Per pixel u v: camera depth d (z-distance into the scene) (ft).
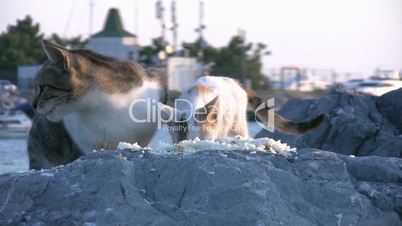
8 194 41.88
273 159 43.57
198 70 213.25
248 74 274.98
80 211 40.50
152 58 267.18
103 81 49.11
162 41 271.69
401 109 85.97
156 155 43.75
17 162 97.25
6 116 162.40
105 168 41.78
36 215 40.98
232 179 40.81
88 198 40.73
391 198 43.14
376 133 82.99
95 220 39.91
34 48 342.03
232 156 43.01
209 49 290.35
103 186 41.04
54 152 52.95
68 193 41.19
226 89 60.29
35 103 51.08
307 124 60.49
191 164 41.98
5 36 337.72
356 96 87.15
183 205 40.55
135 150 44.75
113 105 49.52
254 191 40.27
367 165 45.34
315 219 40.81
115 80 49.47
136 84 50.24
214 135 56.34
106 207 40.22
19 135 153.79
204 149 44.75
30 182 41.93
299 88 268.00
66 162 52.54
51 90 49.55
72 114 50.24
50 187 41.73
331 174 43.62
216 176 41.06
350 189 42.60
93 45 328.90
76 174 41.98
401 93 86.99
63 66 48.75
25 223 40.83
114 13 339.36
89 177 41.63
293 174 42.88
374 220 41.78
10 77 292.20
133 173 42.34
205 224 39.34
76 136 50.96
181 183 41.57
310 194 42.06
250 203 39.73
